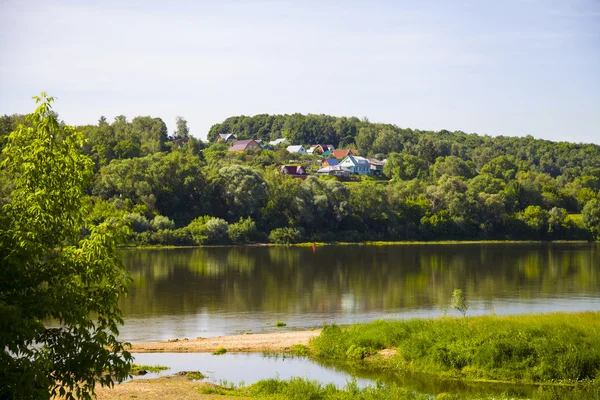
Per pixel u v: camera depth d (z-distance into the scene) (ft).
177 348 163.73
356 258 436.35
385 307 240.12
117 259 81.35
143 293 273.13
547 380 128.26
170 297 262.88
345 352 152.97
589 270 368.68
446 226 635.66
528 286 300.40
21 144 79.61
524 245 581.12
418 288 293.02
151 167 571.28
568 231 654.53
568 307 238.68
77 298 77.92
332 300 257.14
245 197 574.56
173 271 351.46
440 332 150.61
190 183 578.66
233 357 155.02
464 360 136.77
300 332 186.29
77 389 77.87
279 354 158.40
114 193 558.56
